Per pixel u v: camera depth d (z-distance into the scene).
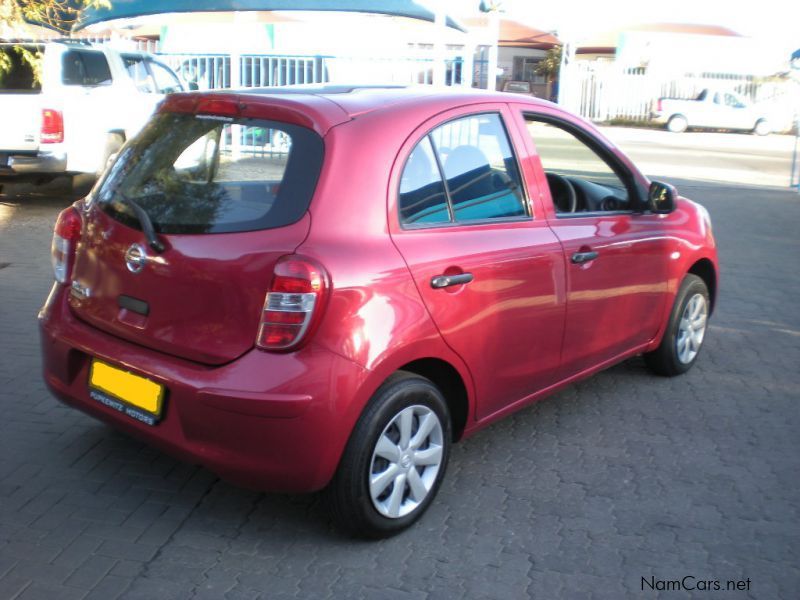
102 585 3.46
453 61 14.44
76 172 11.20
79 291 4.05
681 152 24.45
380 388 3.65
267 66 14.67
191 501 4.12
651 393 5.68
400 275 3.64
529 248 4.29
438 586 3.52
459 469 4.55
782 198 14.91
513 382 4.36
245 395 3.36
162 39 15.88
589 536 3.94
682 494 4.35
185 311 3.59
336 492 3.60
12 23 10.68
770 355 6.53
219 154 3.80
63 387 4.05
